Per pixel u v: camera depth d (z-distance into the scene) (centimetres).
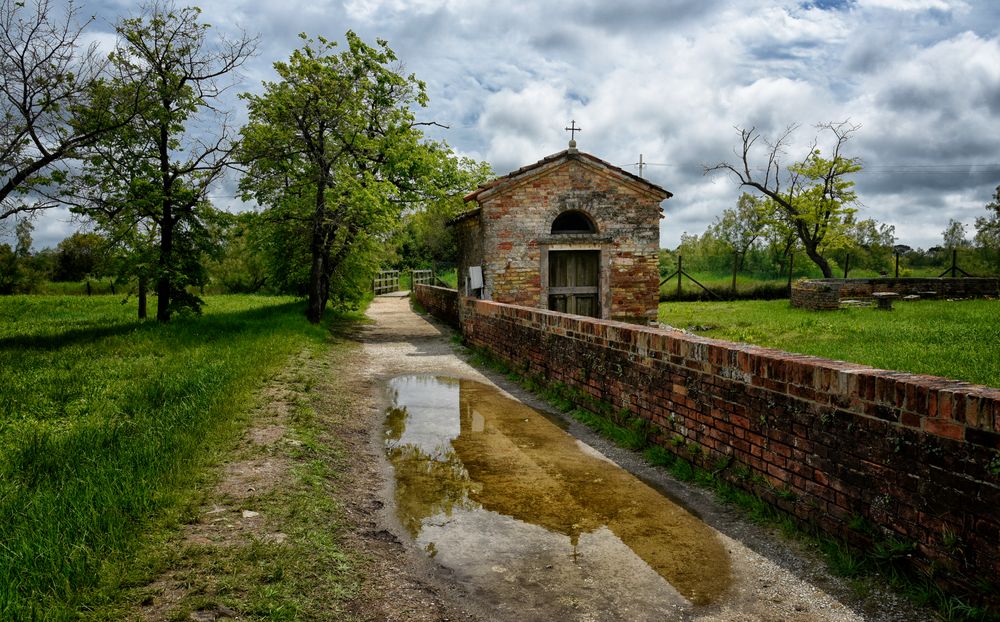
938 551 346
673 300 3192
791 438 462
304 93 1692
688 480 570
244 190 1764
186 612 311
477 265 1670
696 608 363
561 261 1608
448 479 592
